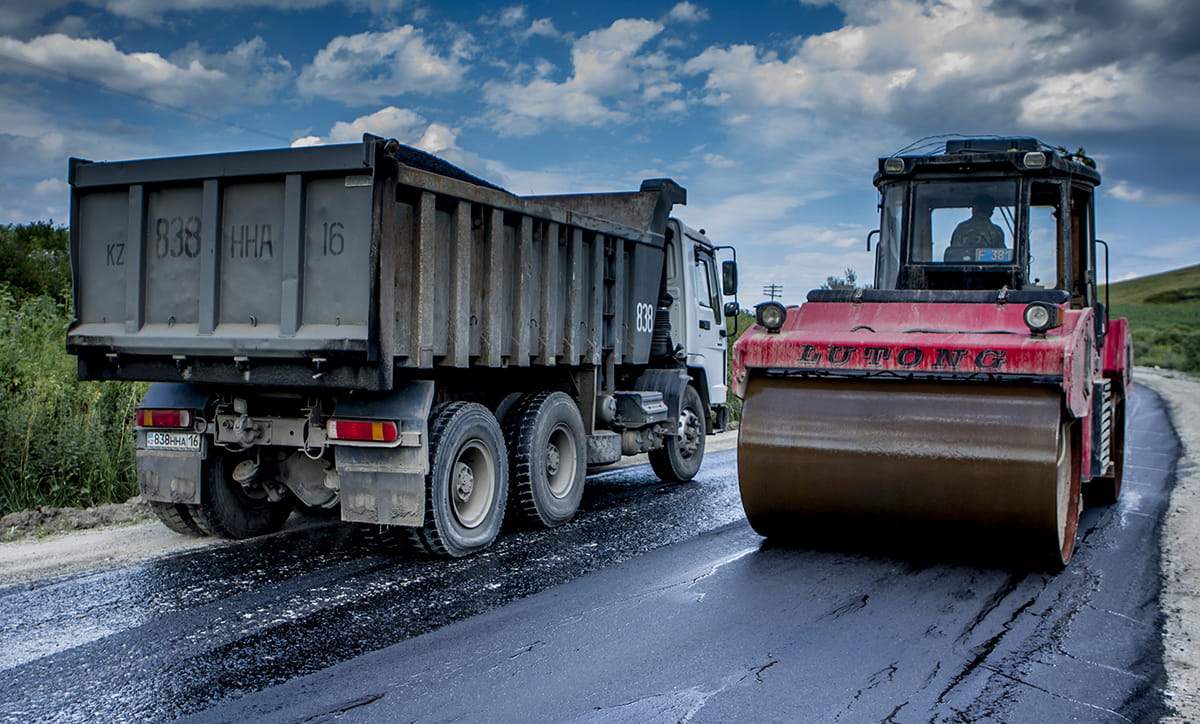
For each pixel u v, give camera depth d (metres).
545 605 5.23
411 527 6.22
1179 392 28.66
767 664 4.28
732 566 6.15
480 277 6.80
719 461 12.55
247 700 3.82
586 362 8.26
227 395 6.56
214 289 5.94
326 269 5.68
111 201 6.30
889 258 7.53
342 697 3.85
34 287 13.59
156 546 6.65
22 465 7.85
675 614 5.05
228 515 6.85
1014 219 7.16
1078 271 7.45
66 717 3.65
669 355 10.30
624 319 9.06
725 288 11.06
